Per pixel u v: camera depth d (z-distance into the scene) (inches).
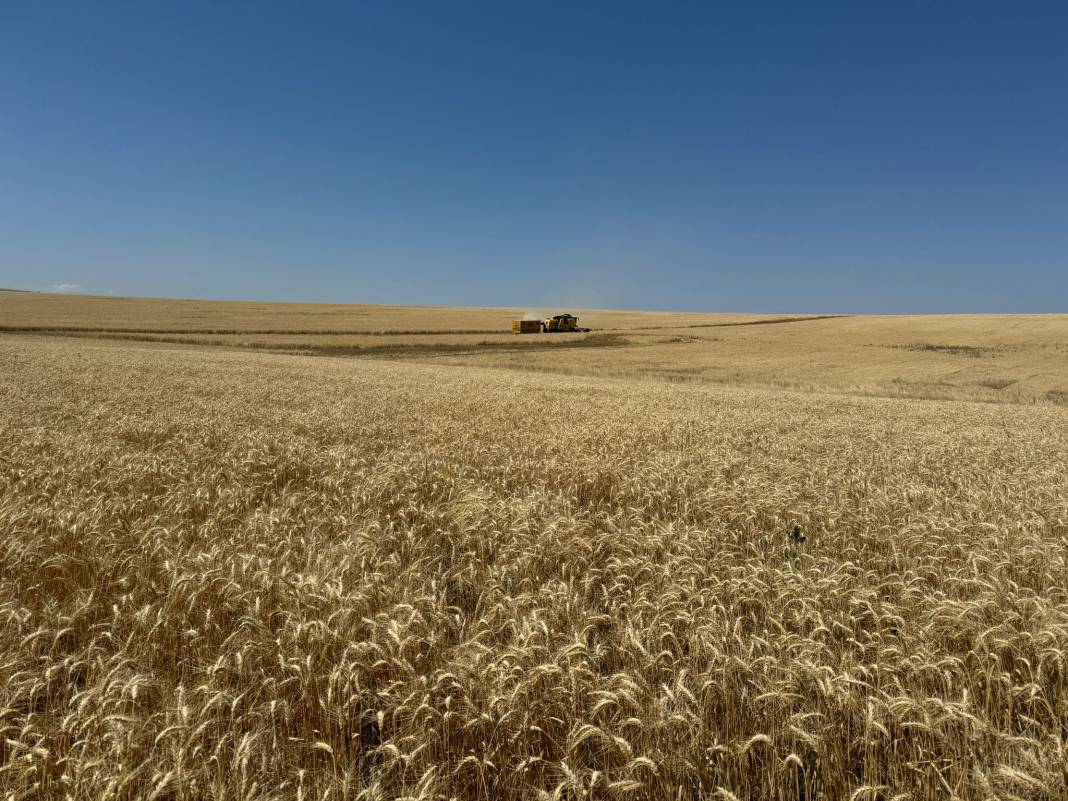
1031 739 124.6
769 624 179.9
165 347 2268.7
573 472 381.1
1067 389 1462.8
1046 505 319.0
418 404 819.4
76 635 178.1
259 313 4286.4
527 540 241.0
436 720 139.3
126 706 140.5
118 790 111.0
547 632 159.0
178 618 177.2
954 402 1195.9
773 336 3075.8
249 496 315.0
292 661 151.6
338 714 137.9
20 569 210.2
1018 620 172.7
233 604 185.6
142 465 360.8
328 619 162.7
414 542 249.4
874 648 168.9
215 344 2556.6
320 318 4023.1
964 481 390.0
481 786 130.1
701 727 131.8
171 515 272.4
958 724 136.7
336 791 120.3
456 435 562.6
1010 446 576.7
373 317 4247.0
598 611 200.5
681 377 1776.6
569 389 1176.8
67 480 323.3
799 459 484.1
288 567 208.1
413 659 161.9
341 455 417.4
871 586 208.7
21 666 155.6
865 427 721.0
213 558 208.2
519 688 132.6
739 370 1929.1
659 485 347.6
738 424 700.0
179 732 125.4
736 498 316.2
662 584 200.5
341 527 272.7
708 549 241.9
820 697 143.3
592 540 253.1
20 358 1359.5
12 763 118.5
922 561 233.6
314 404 783.1
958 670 152.0
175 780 115.0
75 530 229.3
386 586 197.9
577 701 143.5
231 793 116.2
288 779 125.3
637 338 3093.0
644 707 138.3
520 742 134.7
